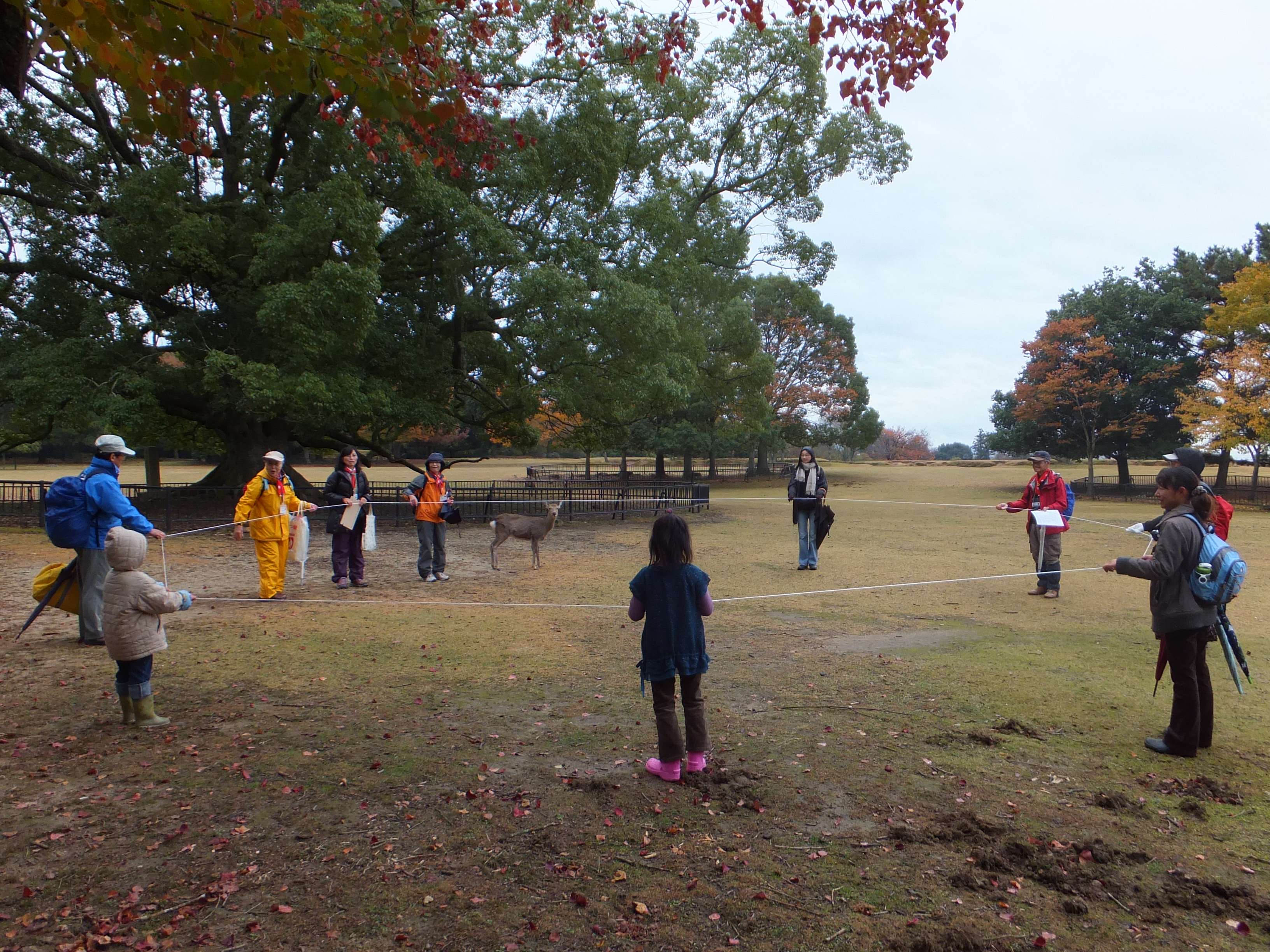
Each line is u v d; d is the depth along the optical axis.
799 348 46.84
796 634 7.52
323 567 11.77
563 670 6.17
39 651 6.52
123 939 2.70
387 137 15.34
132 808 3.70
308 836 3.45
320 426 21.80
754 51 25.72
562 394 19.17
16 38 3.87
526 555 13.52
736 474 54.56
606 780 4.06
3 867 3.17
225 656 6.45
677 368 20.36
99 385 15.52
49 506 6.50
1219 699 5.59
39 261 17.20
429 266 19.89
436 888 3.05
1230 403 24.83
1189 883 3.13
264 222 17.16
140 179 15.44
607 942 2.71
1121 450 35.78
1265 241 33.09
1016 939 2.76
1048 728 4.92
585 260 19.31
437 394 20.78
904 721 5.02
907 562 12.63
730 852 3.35
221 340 18.12
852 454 94.94
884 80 6.08
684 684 4.16
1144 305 33.91
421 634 7.33
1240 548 15.18
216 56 3.97
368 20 4.58
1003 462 70.50
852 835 3.51
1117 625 7.94
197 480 39.94
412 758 4.34
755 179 28.17
